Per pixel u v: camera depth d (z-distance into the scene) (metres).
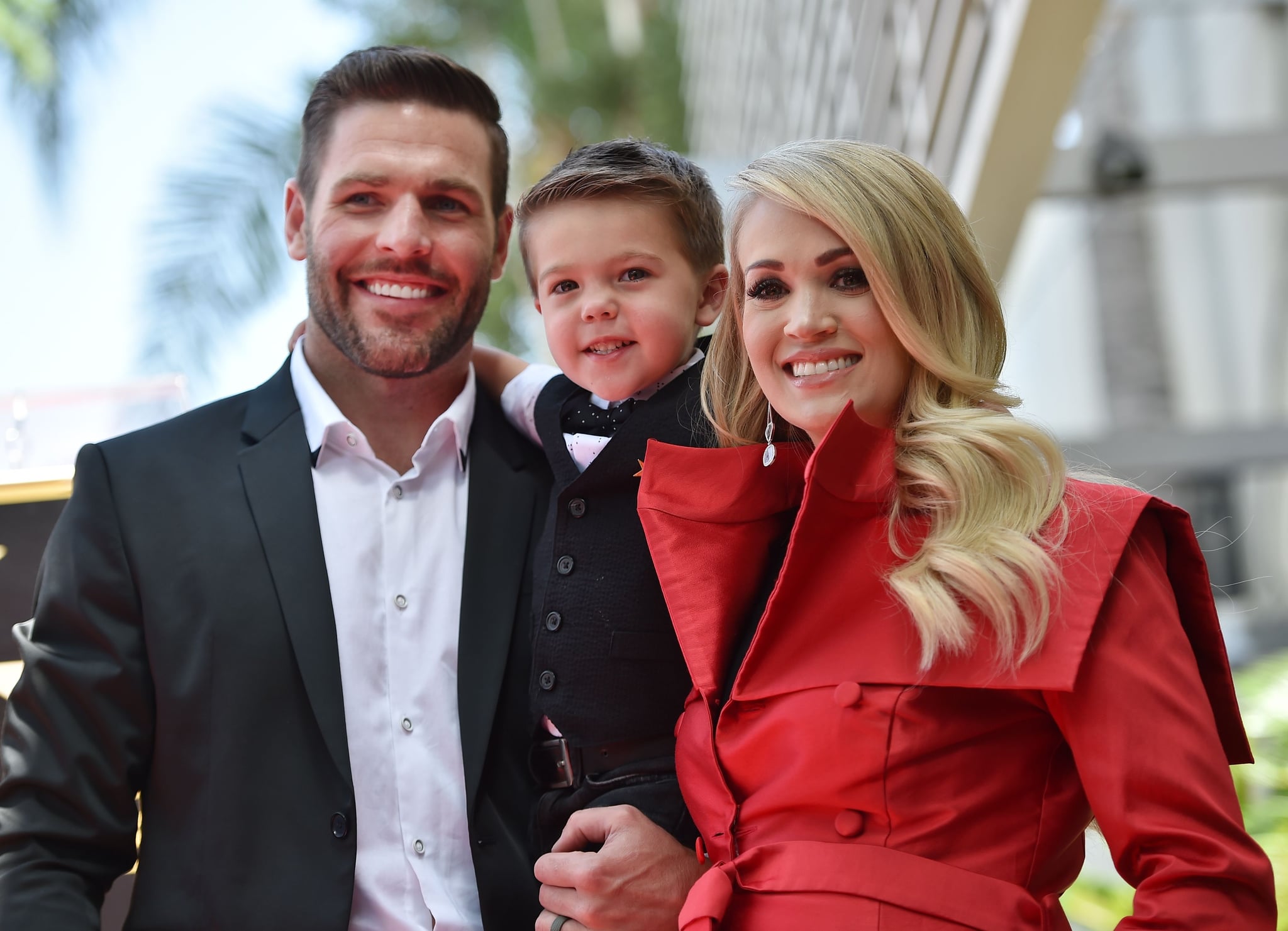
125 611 1.79
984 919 1.34
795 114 5.25
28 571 2.01
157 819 1.74
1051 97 3.07
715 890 1.42
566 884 1.61
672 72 10.91
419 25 10.50
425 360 2.00
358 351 1.99
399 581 1.90
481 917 1.77
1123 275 8.95
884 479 1.52
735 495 1.65
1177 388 8.84
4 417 2.17
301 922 1.67
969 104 3.29
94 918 1.67
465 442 2.03
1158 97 8.05
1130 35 7.99
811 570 1.54
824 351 1.55
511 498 1.99
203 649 1.77
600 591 1.78
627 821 1.65
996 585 1.39
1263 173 4.60
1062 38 2.95
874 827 1.42
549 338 1.90
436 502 1.97
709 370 1.76
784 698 1.50
